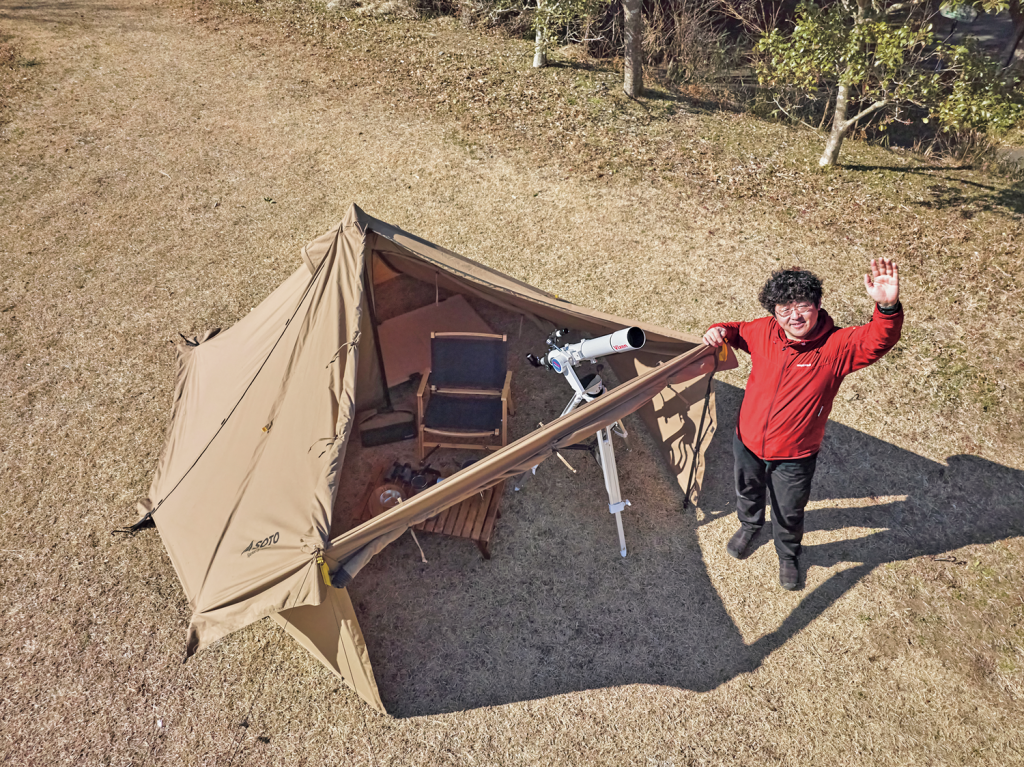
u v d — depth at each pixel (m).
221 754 3.90
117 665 4.26
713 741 3.95
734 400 6.00
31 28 11.94
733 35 13.26
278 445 3.96
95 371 6.16
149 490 4.99
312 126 9.76
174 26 12.45
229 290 7.03
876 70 8.87
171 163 8.90
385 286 5.81
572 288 7.12
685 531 5.02
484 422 5.00
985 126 7.82
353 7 13.25
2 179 8.44
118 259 7.39
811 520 5.09
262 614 3.24
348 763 3.86
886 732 3.98
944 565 4.80
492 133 9.73
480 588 4.68
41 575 4.70
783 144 9.84
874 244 7.79
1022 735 3.96
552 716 4.05
